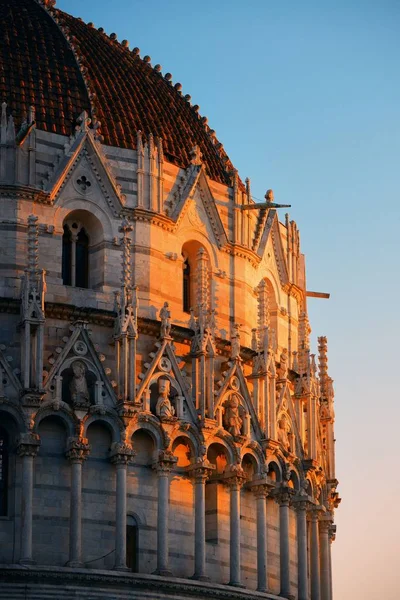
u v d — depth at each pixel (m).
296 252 94.62
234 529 82.25
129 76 91.88
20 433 77.56
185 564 80.81
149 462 80.88
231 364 84.56
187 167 88.06
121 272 83.25
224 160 92.00
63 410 78.88
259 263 90.31
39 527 77.75
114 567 78.00
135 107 89.44
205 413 82.31
